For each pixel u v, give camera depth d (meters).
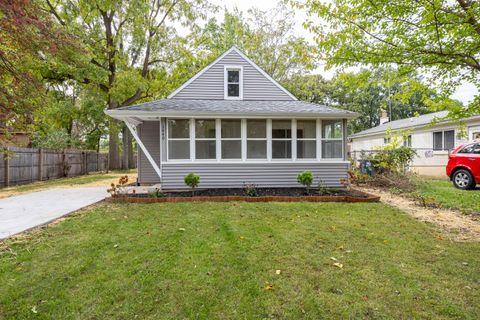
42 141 16.64
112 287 2.64
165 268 3.05
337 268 3.08
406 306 2.37
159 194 7.35
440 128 13.44
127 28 16.97
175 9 17.28
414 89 4.28
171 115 8.17
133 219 5.13
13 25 5.52
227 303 2.40
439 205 6.54
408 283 2.76
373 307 2.35
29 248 3.64
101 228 4.54
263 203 6.68
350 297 2.50
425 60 3.57
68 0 14.74
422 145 14.80
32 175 12.30
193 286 2.67
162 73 17.83
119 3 15.08
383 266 3.14
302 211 5.83
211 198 7.00
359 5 3.63
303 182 7.86
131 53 18.47
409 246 3.80
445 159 13.10
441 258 3.39
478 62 3.47
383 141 18.23
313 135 8.95
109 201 6.86
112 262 3.20
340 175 8.98
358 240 4.02
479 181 8.34
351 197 7.11
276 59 20.42
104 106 17.16
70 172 15.64
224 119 8.69
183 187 8.46
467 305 2.39
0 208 6.10
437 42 3.41
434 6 3.06
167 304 2.38
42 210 5.88
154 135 10.95
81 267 3.06
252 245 3.75
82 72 13.79
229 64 10.20
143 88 16.03
